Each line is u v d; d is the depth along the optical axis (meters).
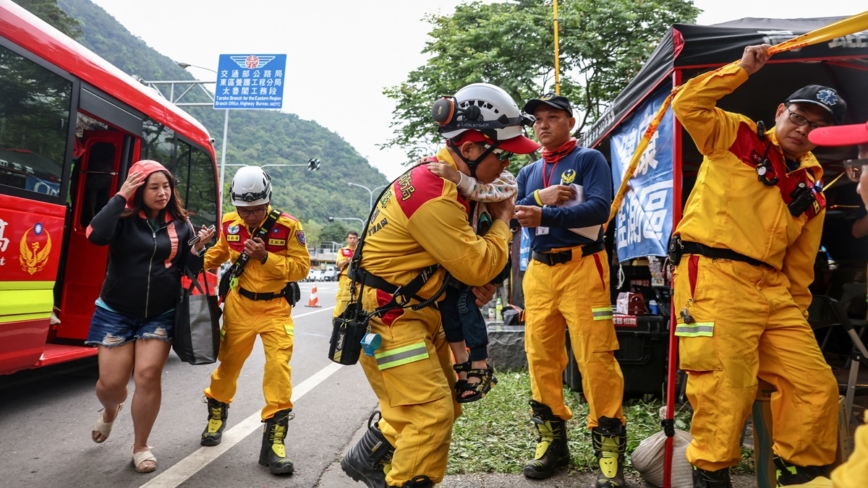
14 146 4.59
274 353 3.79
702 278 2.70
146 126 6.64
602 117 5.37
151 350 3.52
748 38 3.32
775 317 2.69
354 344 2.23
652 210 3.89
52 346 5.86
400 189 2.26
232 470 3.64
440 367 2.35
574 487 3.29
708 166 2.80
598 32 13.86
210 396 4.09
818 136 1.40
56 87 5.09
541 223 3.14
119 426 4.55
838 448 2.65
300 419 4.87
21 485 3.34
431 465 2.20
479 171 2.30
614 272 6.28
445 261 2.16
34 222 4.80
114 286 3.48
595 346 3.26
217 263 4.16
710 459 2.63
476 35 13.96
